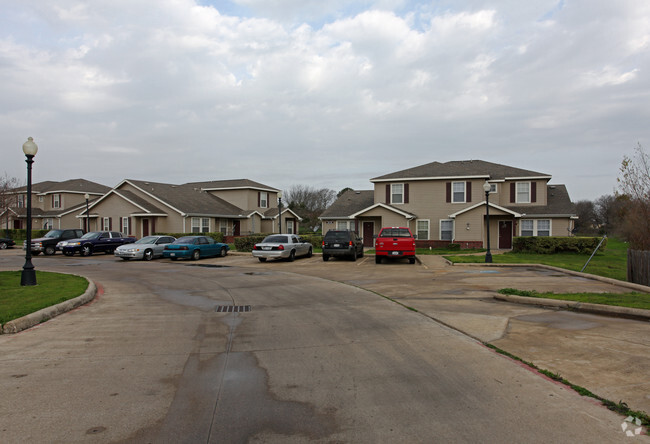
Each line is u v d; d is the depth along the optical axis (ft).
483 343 21.91
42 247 93.30
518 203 101.24
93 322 27.30
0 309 28.12
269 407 14.34
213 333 24.47
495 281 46.14
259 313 30.12
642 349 20.24
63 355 20.11
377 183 108.68
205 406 14.39
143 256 79.92
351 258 74.54
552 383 16.20
